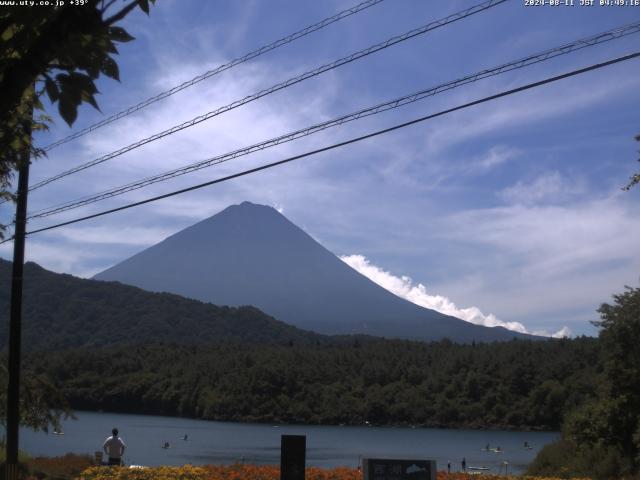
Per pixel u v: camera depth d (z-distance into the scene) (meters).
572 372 111.75
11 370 18.67
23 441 72.62
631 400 25.56
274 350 137.50
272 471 16.97
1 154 5.82
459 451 77.56
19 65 3.88
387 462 11.61
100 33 4.11
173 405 119.94
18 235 18.98
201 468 17.45
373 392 119.56
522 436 99.81
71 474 21.39
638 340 26.08
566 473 26.17
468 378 117.62
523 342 131.50
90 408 122.38
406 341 158.38
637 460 24.20
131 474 16.45
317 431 100.19
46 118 6.38
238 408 113.81
